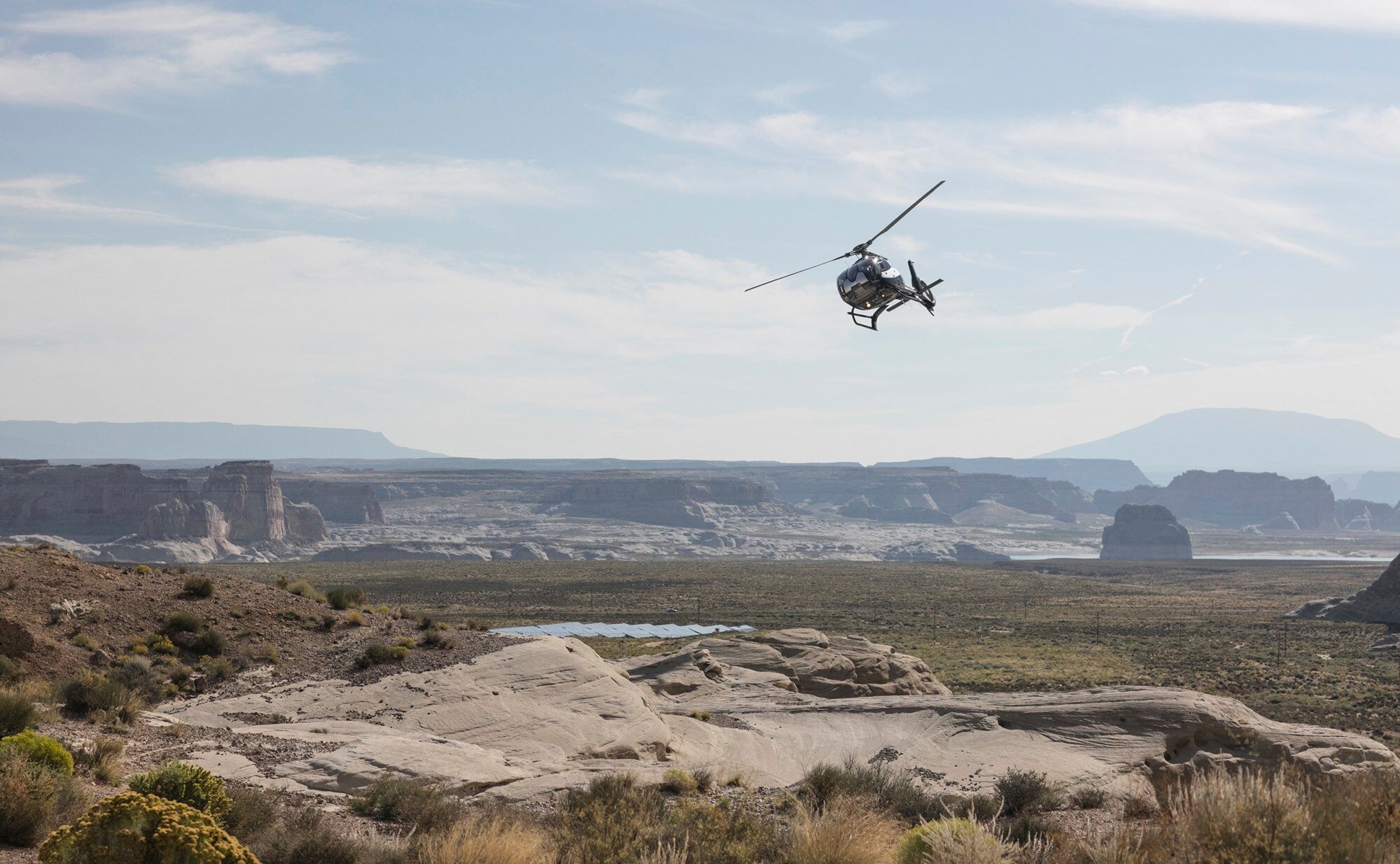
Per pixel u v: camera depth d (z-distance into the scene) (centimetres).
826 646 4891
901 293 2789
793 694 4097
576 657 3244
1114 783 2275
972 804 1916
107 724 2220
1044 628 12519
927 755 2589
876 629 12262
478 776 2094
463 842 1357
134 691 2692
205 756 2008
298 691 2922
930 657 9469
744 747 2919
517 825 1471
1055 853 1311
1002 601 17000
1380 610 12631
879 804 1942
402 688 2917
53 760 1541
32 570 3388
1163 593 19112
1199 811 1209
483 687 2941
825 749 2838
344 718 2705
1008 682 7638
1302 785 1399
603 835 1375
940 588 19838
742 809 1638
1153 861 1179
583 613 13850
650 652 8838
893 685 4644
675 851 1352
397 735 2422
